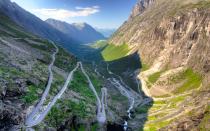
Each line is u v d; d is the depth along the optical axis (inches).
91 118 6038.4
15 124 4382.4
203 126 5974.4
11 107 4648.1
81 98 7057.1
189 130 6166.3
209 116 6200.8
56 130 4753.9
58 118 5113.2
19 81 5698.8
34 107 5196.9
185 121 6515.8
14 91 5187.0
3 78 5393.7
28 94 5536.4
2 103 4527.6
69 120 5310.0
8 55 7303.2
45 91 6195.9
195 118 6466.5
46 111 5142.7
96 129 5920.3
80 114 5905.5
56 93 6427.2
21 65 6973.4
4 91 4869.6
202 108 6924.2
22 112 4788.4
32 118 4763.8
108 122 6525.6
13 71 6117.1
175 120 7062.0
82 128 5615.2
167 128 6599.4
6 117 4333.2
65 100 6176.2
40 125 4557.1
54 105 5511.8
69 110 5674.2
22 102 5098.4
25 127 4370.1
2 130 4121.6
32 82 6166.3
